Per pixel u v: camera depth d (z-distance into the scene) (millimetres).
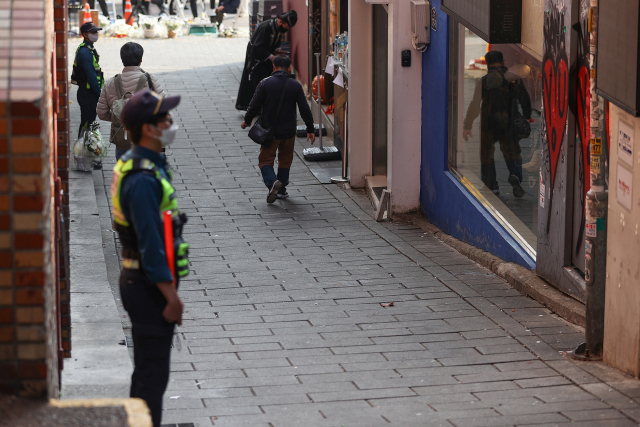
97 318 7715
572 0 7922
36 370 3752
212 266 10203
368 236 11734
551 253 8688
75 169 14359
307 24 19609
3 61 3600
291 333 7797
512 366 6766
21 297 3656
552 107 8531
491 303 8578
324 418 5707
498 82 10180
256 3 23250
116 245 11008
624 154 6270
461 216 11312
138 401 3928
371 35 13758
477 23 9867
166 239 4617
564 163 8273
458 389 6262
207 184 14156
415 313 8320
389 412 5797
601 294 6777
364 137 14078
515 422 5500
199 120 18281
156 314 4750
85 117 14922
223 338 7672
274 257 10602
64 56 6070
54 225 4801
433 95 12164
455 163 11742
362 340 7547
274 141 13047
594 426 5387
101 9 31109
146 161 4609
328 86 17453
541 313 8203
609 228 6578
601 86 6457
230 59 24984
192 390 6324
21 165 3531
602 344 6859
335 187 14281
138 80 11695
